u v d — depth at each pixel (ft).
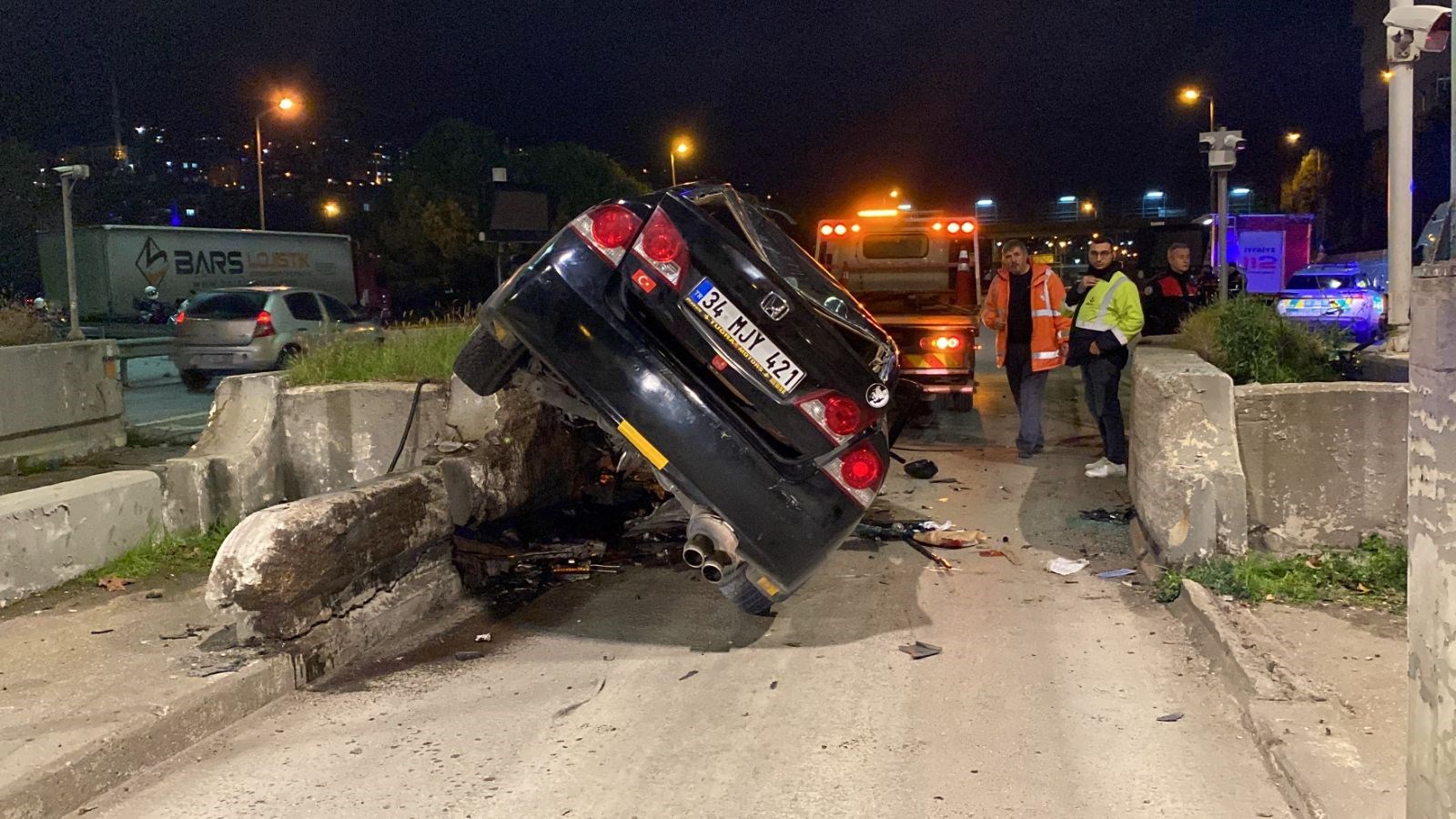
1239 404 21.90
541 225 157.17
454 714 15.92
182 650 17.31
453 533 22.26
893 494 29.45
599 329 17.43
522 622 20.04
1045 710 15.65
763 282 16.78
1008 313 33.58
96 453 36.06
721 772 13.96
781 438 17.06
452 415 24.80
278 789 13.65
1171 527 21.16
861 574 22.54
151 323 91.97
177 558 22.88
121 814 13.07
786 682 16.92
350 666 17.95
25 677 16.14
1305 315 68.33
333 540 17.61
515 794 13.44
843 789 13.44
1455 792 8.52
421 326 33.63
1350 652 16.78
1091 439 37.35
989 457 34.45
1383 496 21.40
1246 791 13.17
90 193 202.39
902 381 30.89
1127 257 96.53
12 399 32.63
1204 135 45.32
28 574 20.30
